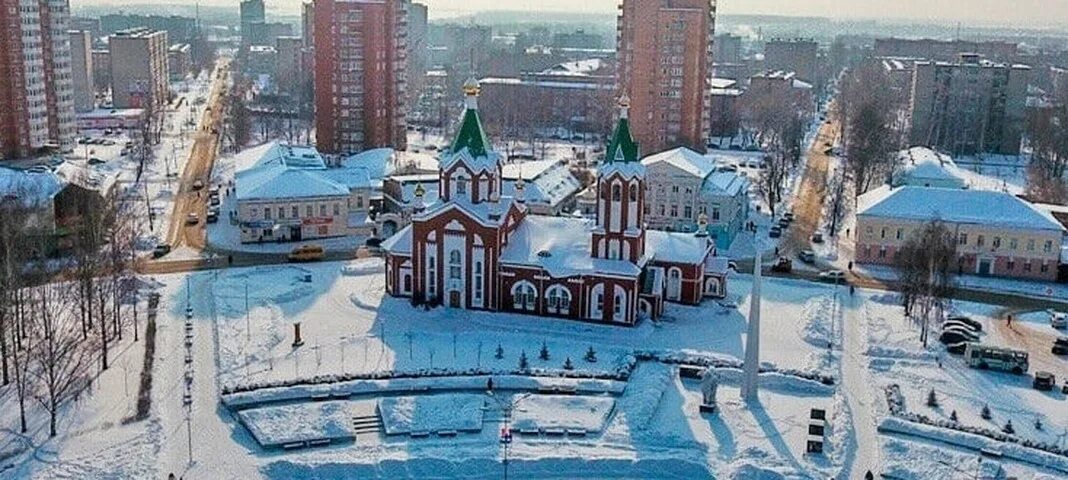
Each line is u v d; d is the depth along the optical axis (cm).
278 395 9912
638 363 11112
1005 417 9894
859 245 15488
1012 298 13862
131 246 14112
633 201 12256
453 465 8612
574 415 9619
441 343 11581
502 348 11431
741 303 13338
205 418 9494
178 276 14175
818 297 13612
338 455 8769
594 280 12262
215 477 8356
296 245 15988
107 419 9344
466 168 12462
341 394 10075
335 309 12800
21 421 9062
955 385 10706
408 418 9475
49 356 9300
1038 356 11644
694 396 10250
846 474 8669
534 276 12475
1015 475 8675
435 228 12612
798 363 11188
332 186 16475
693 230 16488
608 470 8650
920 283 12462
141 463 8500
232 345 11256
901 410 9981
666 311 12850
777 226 17462
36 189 14650
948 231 14200
